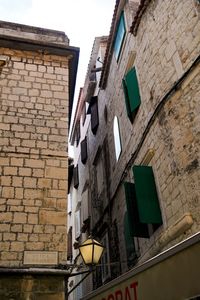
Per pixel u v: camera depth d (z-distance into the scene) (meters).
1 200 6.54
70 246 19.17
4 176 6.80
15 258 6.03
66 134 7.64
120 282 4.37
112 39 13.00
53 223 6.52
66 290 6.04
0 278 5.75
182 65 7.46
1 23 9.08
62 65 8.73
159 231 7.60
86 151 17.39
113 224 11.48
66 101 8.13
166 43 8.33
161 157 7.79
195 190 6.25
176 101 7.36
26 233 6.32
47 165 7.15
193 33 7.29
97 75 16.55
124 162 10.72
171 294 3.40
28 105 7.82
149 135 8.59
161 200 7.64
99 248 6.49
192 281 3.16
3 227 6.28
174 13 8.21
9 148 7.15
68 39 9.34
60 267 6.09
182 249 3.36
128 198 8.47
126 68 11.25
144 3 9.73
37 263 6.05
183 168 6.72
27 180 6.87
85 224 15.23
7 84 8.00
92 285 13.26
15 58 8.47
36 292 5.74
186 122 6.89
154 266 3.76
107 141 13.47
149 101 8.83
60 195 6.86
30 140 7.36
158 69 8.52
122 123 11.44
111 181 12.26
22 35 9.02
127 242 9.59
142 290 3.85
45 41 9.03
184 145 6.82
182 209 6.61
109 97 13.61
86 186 16.64
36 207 6.62
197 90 6.75
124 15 11.86
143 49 9.72
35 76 8.33
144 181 8.07
